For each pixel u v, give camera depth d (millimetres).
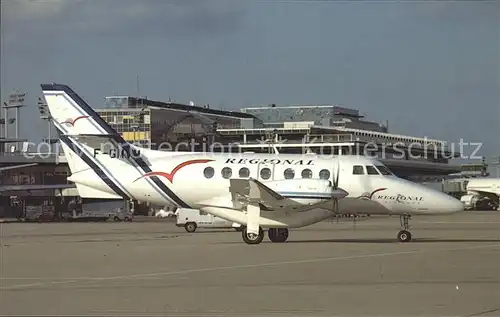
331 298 41531
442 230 131625
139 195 97938
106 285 48750
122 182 97812
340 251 76875
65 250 84250
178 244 94125
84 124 100438
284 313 36594
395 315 35781
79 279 52531
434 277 51562
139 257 72062
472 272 54812
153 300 41312
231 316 35906
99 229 157250
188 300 41219
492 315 35625
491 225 156000
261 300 41000
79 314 36750
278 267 59906
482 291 44125
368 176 92625
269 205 88812
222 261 66000
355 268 58344
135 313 36906
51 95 101375
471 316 35375
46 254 77688
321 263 63125
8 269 60469
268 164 94250
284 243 92438
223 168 94750
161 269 59250
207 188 94750
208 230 144375
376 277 51844
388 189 92312
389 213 94188
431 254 72312
